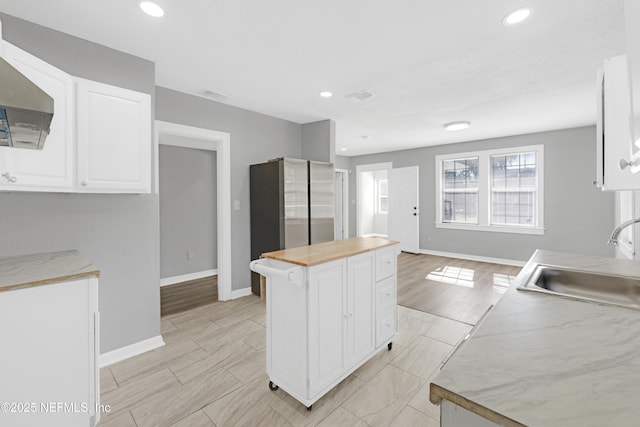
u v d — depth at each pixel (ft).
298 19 6.22
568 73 8.78
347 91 10.21
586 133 15.07
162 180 13.85
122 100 6.77
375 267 7.13
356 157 24.86
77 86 6.11
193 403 5.81
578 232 15.42
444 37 6.87
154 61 8.05
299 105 11.69
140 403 5.81
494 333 2.65
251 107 11.93
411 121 14.05
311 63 8.18
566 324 2.81
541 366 2.10
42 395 4.36
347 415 5.47
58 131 5.74
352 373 6.78
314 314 5.51
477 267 16.88
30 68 5.15
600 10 5.85
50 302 4.41
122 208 7.53
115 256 7.43
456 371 2.07
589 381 1.90
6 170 4.95
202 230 15.17
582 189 15.25
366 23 6.33
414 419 5.37
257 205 12.05
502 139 17.56
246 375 6.75
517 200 17.35
